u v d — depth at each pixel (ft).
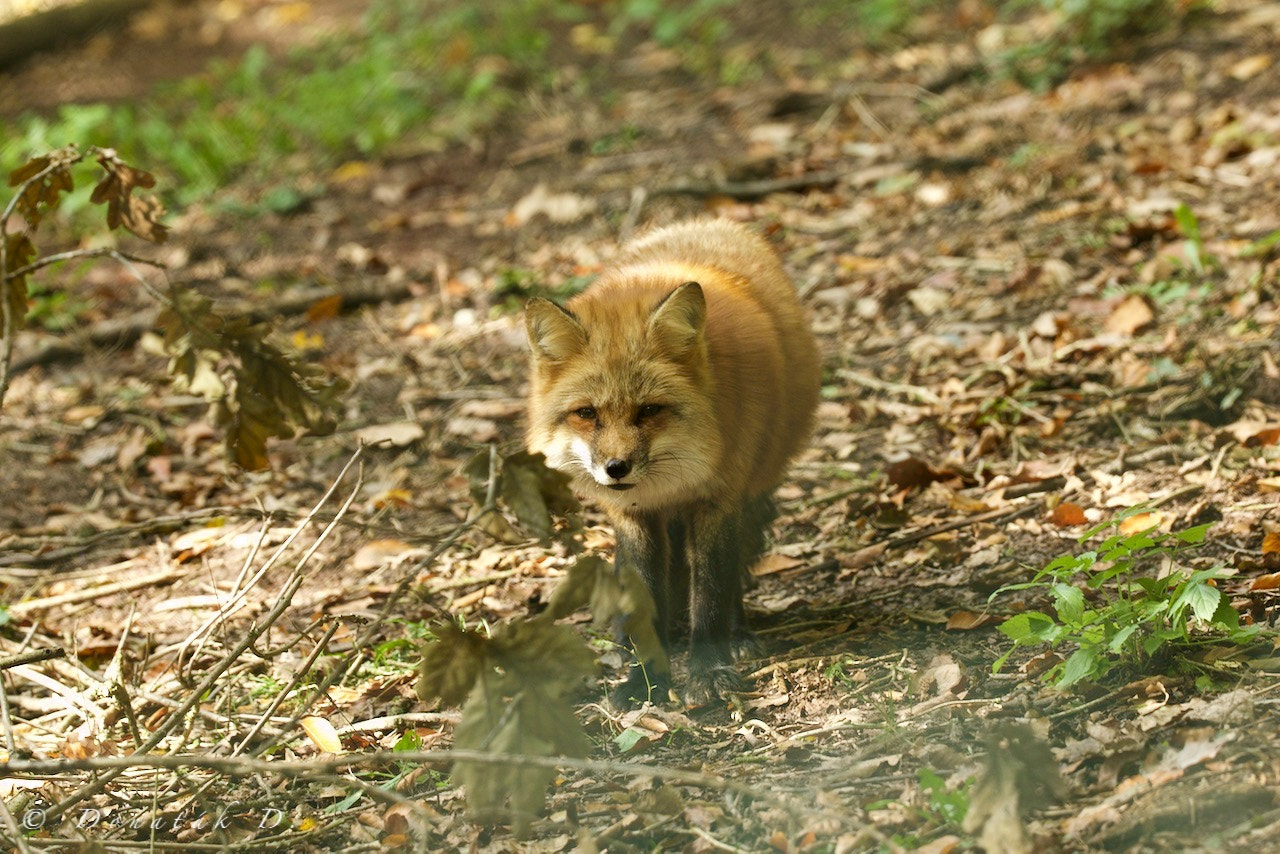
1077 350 40.27
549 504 21.13
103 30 93.91
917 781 21.83
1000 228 49.62
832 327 45.83
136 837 23.59
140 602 34.99
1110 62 63.62
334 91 76.48
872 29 76.74
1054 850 18.92
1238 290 40.93
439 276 53.72
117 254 22.50
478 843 21.95
